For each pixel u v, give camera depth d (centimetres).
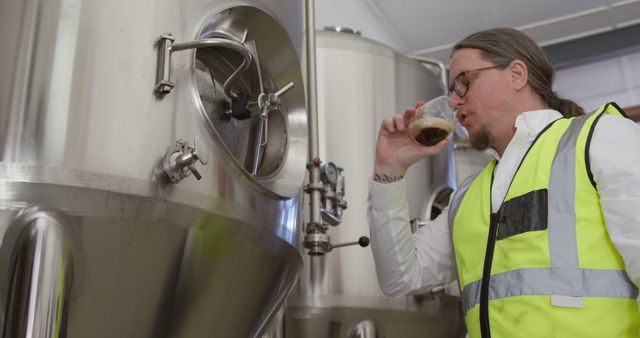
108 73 93
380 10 380
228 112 121
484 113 130
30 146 86
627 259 97
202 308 107
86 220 88
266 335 158
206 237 102
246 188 108
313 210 158
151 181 93
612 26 397
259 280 117
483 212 119
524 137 120
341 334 182
